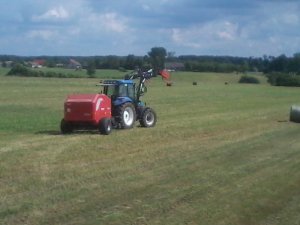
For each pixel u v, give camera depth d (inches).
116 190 405.7
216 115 1151.0
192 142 690.8
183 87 2834.6
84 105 753.0
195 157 568.7
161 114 1157.7
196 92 2303.2
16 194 387.2
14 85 2501.2
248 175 479.2
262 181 454.3
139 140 698.2
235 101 1734.7
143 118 861.8
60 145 645.3
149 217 335.0
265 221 338.0
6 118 1011.3
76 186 417.4
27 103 1440.7
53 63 5949.8
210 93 2244.1
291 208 369.7
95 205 359.9
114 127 821.2
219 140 717.9
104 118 761.6
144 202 370.9
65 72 4340.6
